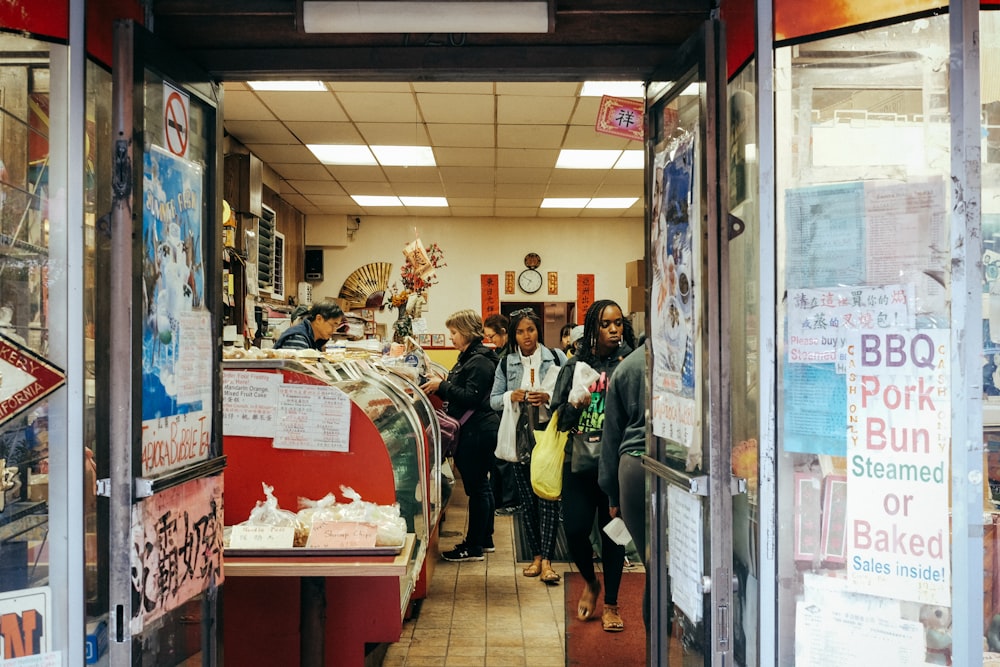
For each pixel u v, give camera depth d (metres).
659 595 2.05
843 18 1.60
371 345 5.60
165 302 1.71
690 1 1.83
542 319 10.88
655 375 2.06
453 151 7.17
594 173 8.06
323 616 2.34
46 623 1.56
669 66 1.85
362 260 10.76
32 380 1.54
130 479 1.54
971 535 1.49
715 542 1.64
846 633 1.63
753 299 1.73
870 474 1.60
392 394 3.03
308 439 2.43
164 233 1.71
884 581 1.59
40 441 1.56
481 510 4.27
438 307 10.82
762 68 1.63
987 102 1.68
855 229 1.61
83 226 1.58
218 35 1.86
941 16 1.52
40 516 1.56
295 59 1.92
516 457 3.95
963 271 1.49
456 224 10.84
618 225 10.89
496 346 5.37
